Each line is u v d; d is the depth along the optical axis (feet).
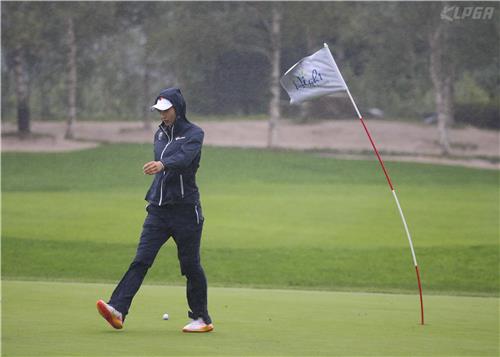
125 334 84.84
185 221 87.10
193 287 88.43
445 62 205.46
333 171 202.39
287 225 197.06
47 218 200.13
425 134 204.03
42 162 205.67
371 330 92.07
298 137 205.98
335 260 186.50
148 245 87.15
